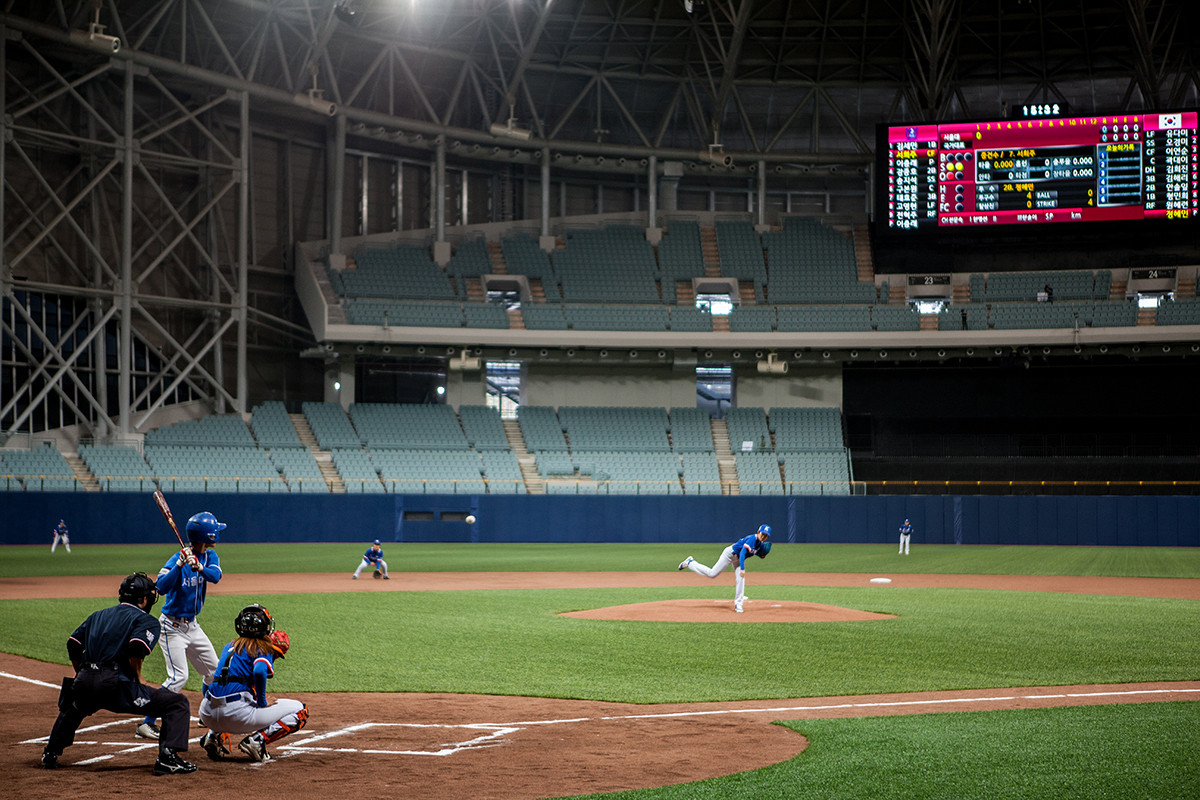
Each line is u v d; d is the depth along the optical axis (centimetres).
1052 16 4941
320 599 2088
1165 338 4656
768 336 4994
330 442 4700
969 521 4569
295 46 4753
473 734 877
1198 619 1769
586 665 1245
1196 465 4841
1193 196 4566
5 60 4141
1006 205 4741
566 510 4575
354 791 693
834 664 1255
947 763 763
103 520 3997
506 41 4834
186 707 762
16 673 1190
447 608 1911
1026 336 4800
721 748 823
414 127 4956
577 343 4972
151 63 4128
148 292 4647
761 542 1842
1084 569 3166
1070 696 1059
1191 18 4888
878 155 4844
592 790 695
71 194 4434
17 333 4172
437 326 4878
